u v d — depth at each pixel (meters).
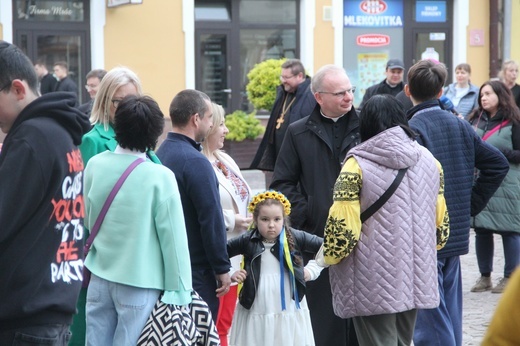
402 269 6.23
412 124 7.31
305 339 7.02
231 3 23.16
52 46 21.55
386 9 24.33
